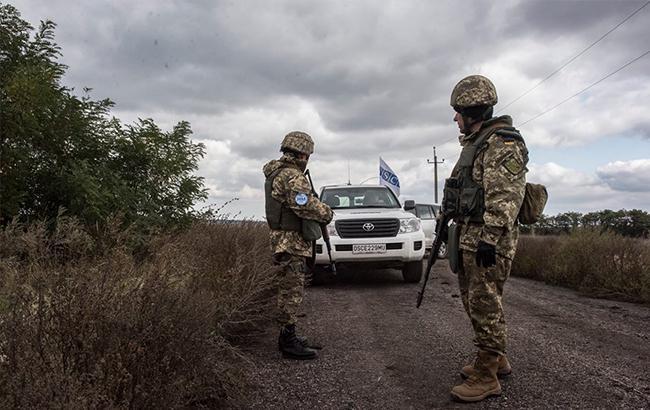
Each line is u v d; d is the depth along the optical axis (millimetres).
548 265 9148
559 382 3398
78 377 2012
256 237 6125
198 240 5082
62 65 5648
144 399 2229
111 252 3350
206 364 2717
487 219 2928
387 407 3039
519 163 2977
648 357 3992
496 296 3113
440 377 3553
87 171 5488
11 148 5105
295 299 4055
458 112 3330
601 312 5980
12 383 1788
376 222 8023
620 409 2928
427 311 5926
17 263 2643
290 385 3414
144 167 6875
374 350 4266
